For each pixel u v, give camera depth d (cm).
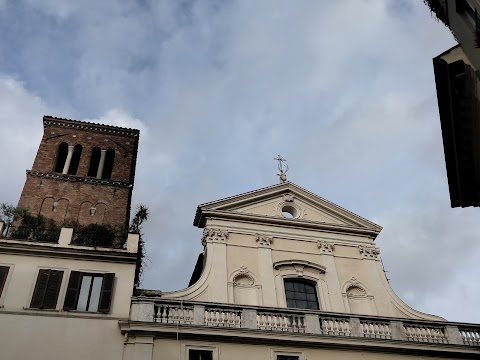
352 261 2948
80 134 4334
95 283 2398
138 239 2586
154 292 2542
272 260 2797
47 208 3653
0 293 2256
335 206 3153
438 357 2517
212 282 2600
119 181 3956
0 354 2081
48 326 2195
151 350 2189
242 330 2320
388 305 2788
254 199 3048
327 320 2488
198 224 2966
